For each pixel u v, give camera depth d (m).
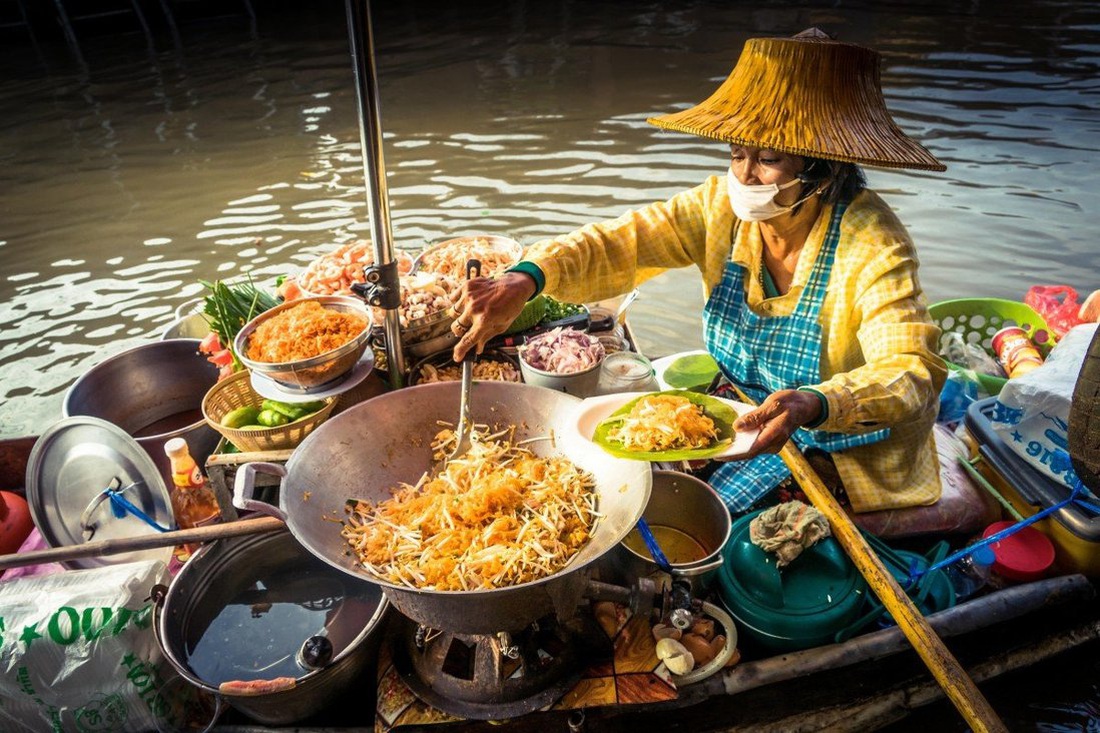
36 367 4.93
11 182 7.65
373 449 2.32
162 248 6.26
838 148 2.22
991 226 6.25
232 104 9.67
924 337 2.37
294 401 2.69
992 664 2.69
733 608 2.51
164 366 3.39
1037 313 3.87
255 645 2.38
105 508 2.64
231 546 2.49
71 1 13.01
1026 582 2.79
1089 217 6.35
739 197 2.44
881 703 2.53
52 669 2.24
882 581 2.28
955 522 2.86
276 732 2.33
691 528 2.71
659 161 7.47
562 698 2.21
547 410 2.41
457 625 1.89
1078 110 8.52
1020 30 11.58
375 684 2.53
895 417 2.24
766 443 2.05
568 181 7.10
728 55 10.83
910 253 2.46
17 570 2.76
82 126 9.15
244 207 6.90
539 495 2.15
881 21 12.25
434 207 6.64
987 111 8.54
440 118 8.84
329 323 2.79
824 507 2.50
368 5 2.17
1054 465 2.77
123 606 2.25
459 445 2.35
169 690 2.36
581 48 11.41
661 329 5.30
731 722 2.40
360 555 2.07
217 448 2.87
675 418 2.13
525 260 2.62
